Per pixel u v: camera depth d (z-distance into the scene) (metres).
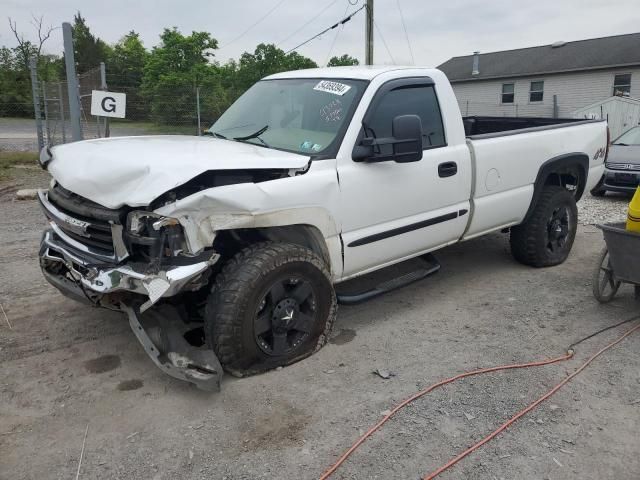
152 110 16.16
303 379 3.70
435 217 4.68
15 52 37.88
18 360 3.91
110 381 3.67
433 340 4.32
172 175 3.15
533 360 3.99
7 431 3.13
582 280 5.67
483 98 34.00
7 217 8.12
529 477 2.82
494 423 3.25
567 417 3.31
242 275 3.44
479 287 5.47
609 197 10.97
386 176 4.21
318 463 2.91
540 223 5.74
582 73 29.61
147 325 3.51
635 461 2.94
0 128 24.56
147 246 3.30
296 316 3.77
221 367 3.44
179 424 3.22
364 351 4.11
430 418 3.29
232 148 3.91
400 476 2.82
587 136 6.18
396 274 5.59
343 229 4.01
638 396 3.54
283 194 3.56
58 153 4.04
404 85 4.46
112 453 2.97
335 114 4.18
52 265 4.09
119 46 55.69
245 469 2.86
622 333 4.44
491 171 5.09
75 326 4.45
